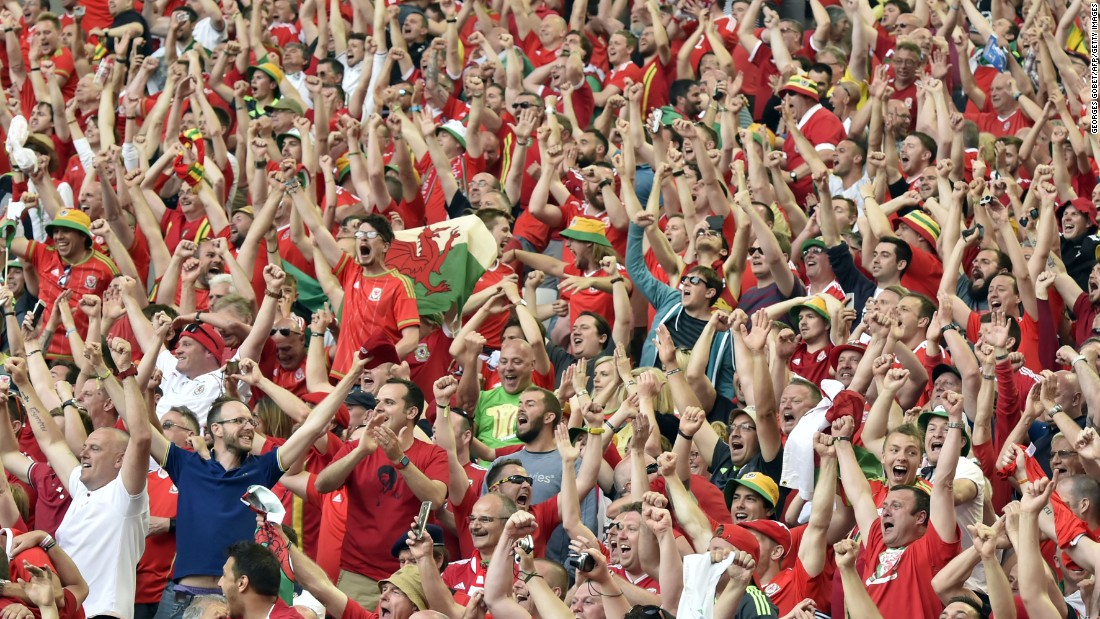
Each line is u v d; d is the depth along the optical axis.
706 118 62.94
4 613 30.06
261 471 35.00
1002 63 62.09
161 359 45.06
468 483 38.25
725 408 43.06
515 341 44.38
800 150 57.69
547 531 36.47
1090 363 40.25
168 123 62.50
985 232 49.16
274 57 71.12
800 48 68.81
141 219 54.97
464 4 70.56
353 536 37.09
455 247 47.81
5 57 73.75
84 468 35.75
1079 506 33.94
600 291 49.59
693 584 27.95
